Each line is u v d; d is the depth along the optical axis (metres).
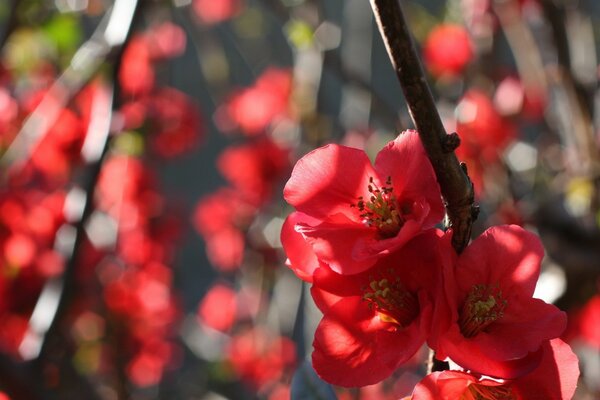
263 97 1.54
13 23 0.99
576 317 1.10
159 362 1.52
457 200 0.59
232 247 1.55
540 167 1.20
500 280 0.59
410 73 0.58
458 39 1.31
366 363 0.59
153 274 1.46
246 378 1.48
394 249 0.58
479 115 1.22
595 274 0.87
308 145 1.38
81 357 1.32
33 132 1.13
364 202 0.60
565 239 0.91
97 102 0.85
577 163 1.05
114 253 1.36
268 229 1.47
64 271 0.78
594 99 1.12
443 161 0.59
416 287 0.59
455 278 0.59
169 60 1.44
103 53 0.83
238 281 1.69
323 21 1.23
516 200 1.11
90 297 1.35
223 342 1.59
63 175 1.15
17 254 1.12
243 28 1.64
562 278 0.88
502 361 0.58
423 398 0.58
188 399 1.50
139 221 1.43
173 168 3.12
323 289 0.59
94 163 0.80
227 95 1.59
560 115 1.12
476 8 1.29
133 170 1.40
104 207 1.36
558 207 1.00
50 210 1.13
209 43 1.62
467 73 1.31
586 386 1.12
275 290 1.49
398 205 0.60
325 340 0.59
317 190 0.60
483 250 0.59
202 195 3.12
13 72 1.13
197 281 2.75
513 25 1.25
